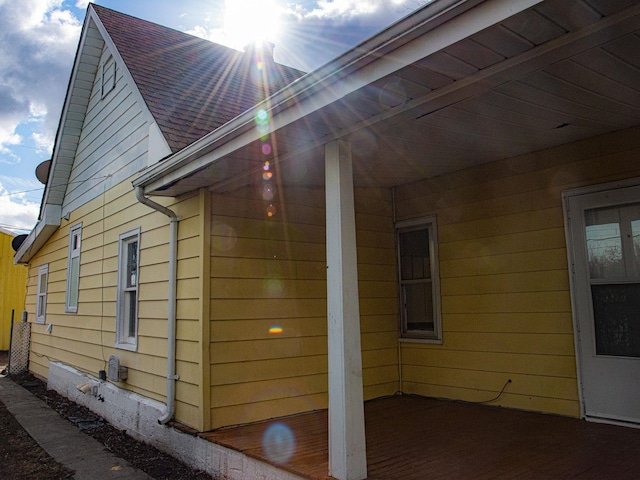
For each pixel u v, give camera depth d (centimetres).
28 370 1037
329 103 259
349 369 288
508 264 453
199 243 444
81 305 748
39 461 473
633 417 365
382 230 558
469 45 201
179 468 428
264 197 479
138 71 627
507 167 457
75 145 842
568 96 281
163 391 489
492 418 417
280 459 327
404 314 555
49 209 879
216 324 432
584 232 399
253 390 443
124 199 626
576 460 305
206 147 360
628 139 373
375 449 340
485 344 468
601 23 188
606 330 385
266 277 467
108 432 573
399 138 346
